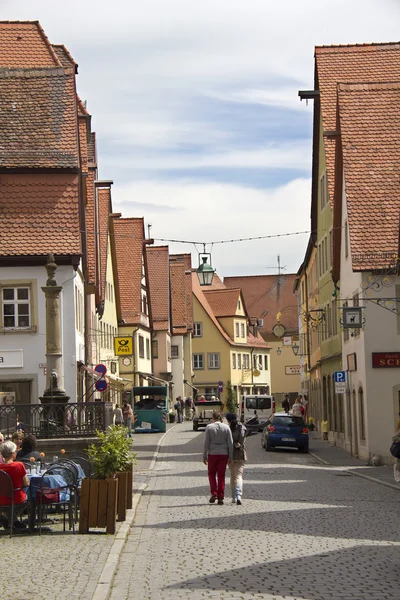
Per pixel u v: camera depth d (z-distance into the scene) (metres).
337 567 12.15
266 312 121.25
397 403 35.94
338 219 43.03
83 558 12.86
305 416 60.47
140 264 73.50
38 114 37.84
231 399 97.56
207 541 14.86
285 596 10.18
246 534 15.63
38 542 14.58
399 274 35.91
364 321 35.91
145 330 76.38
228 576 11.56
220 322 104.94
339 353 44.94
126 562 12.88
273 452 43.00
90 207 45.03
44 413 24.89
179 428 69.81
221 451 20.94
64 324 35.16
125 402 55.84
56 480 15.91
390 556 13.08
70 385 35.16
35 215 35.50
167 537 15.51
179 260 96.38
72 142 36.91
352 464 35.47
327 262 49.38
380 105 41.03
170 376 85.94
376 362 35.97
